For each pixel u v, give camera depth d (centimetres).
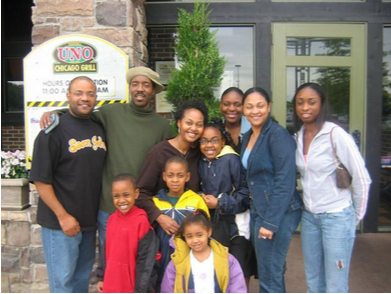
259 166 226
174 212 231
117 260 223
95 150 245
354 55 432
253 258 250
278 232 226
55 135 230
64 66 312
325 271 227
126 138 259
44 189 227
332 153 213
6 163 347
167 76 443
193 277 216
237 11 431
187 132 235
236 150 270
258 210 230
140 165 259
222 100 291
